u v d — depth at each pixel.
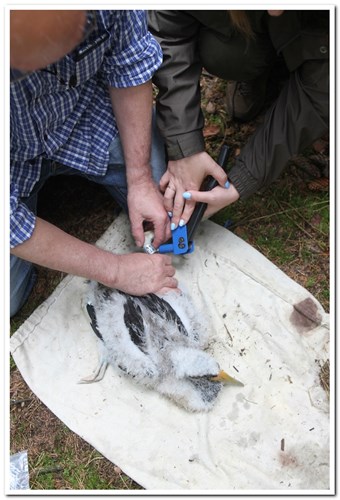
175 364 1.80
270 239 2.13
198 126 1.88
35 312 2.01
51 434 1.90
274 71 2.36
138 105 1.78
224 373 1.82
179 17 1.81
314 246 2.10
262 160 1.91
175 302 1.90
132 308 1.87
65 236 1.73
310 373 1.87
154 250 1.98
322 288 2.03
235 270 2.03
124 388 1.90
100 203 2.23
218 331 1.95
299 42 1.78
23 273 1.97
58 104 1.68
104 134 1.91
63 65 1.57
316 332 1.91
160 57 1.75
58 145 1.81
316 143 2.25
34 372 1.94
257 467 1.77
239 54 1.95
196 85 1.88
